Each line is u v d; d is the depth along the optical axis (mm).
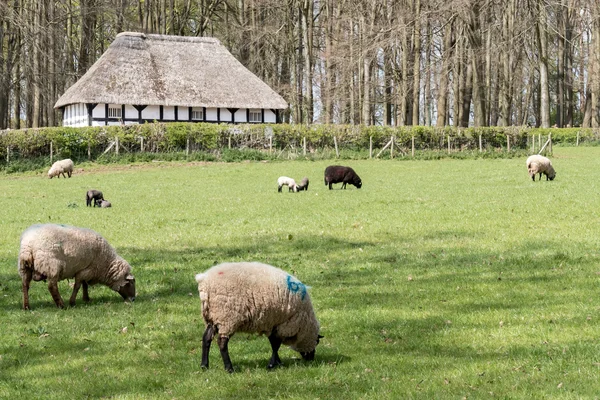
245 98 59719
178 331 10633
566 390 7730
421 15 56125
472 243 17203
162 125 46625
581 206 22719
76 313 11680
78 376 8680
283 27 73625
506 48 69375
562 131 62438
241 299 8219
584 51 90562
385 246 17219
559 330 10109
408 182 33188
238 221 21922
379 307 11820
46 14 65500
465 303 11930
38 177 39969
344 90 71500
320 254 16500
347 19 66562
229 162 45812
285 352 9547
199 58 61531
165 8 77000
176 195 29766
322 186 32688
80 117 57438
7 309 12016
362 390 7957
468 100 66250
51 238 11586
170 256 16578
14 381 8531
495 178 33719
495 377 8266
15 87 72125
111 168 42875
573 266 14328
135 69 58281
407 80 70375
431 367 8750
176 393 7988
